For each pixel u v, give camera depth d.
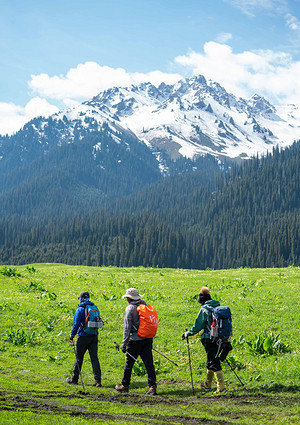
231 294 28.06
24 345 18.89
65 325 21.52
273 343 16.67
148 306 13.26
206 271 43.66
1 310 23.42
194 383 14.16
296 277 35.47
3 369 15.12
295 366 13.94
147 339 13.10
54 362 16.73
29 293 28.61
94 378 13.70
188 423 9.61
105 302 26.11
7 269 36.59
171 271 43.34
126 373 13.11
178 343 18.61
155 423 9.35
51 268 44.94
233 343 17.62
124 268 45.56
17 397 10.82
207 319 13.13
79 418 9.24
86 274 39.22
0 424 8.24
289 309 23.08
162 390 13.32
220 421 9.77
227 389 13.00
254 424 9.54
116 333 20.42
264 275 37.69
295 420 9.63
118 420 9.39
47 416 9.12
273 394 11.98
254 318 21.56
